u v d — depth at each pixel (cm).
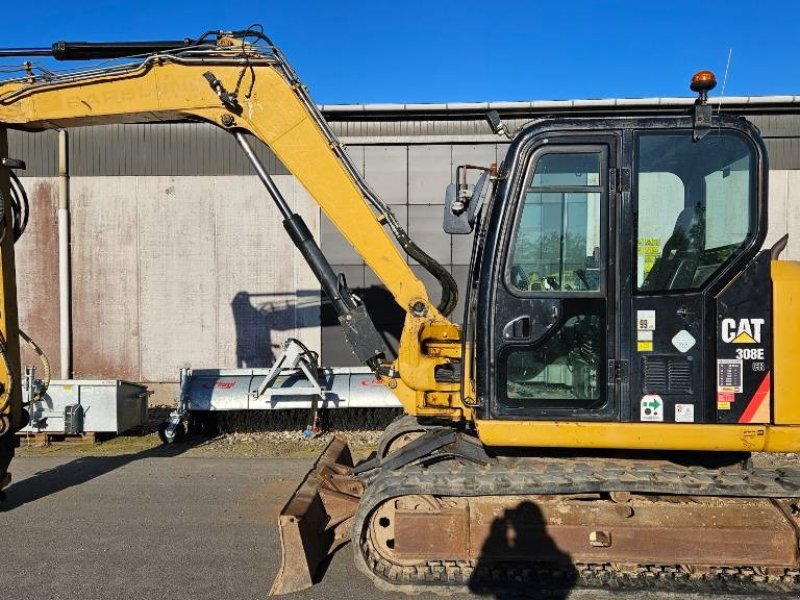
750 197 338
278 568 393
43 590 361
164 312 929
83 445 738
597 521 346
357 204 436
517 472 351
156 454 697
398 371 429
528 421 345
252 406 761
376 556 355
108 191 927
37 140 932
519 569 350
